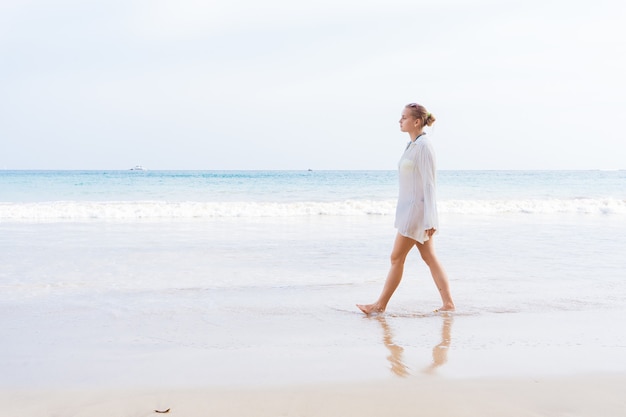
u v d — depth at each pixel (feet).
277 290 18.99
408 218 16.16
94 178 143.13
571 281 20.74
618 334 13.62
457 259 25.96
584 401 9.11
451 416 8.45
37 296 17.71
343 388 9.68
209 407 8.75
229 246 29.96
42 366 10.88
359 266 23.93
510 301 17.49
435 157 16.25
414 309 16.51
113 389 9.57
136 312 15.69
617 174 202.18
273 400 9.07
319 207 55.21
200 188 112.78
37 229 38.45
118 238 33.37
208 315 15.43
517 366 11.03
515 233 37.58
